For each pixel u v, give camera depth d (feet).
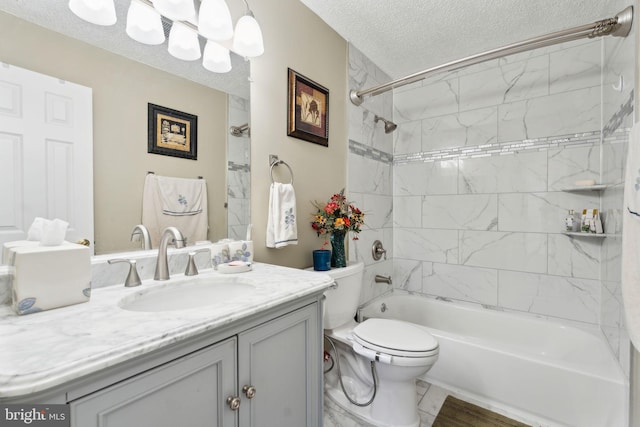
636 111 3.96
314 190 5.82
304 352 3.30
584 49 6.09
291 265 5.32
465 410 4.94
